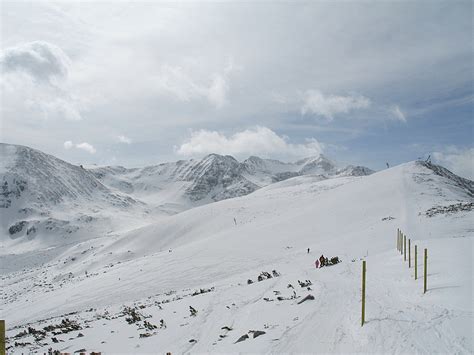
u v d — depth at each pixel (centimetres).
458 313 1140
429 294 1417
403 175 8544
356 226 5806
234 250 6050
